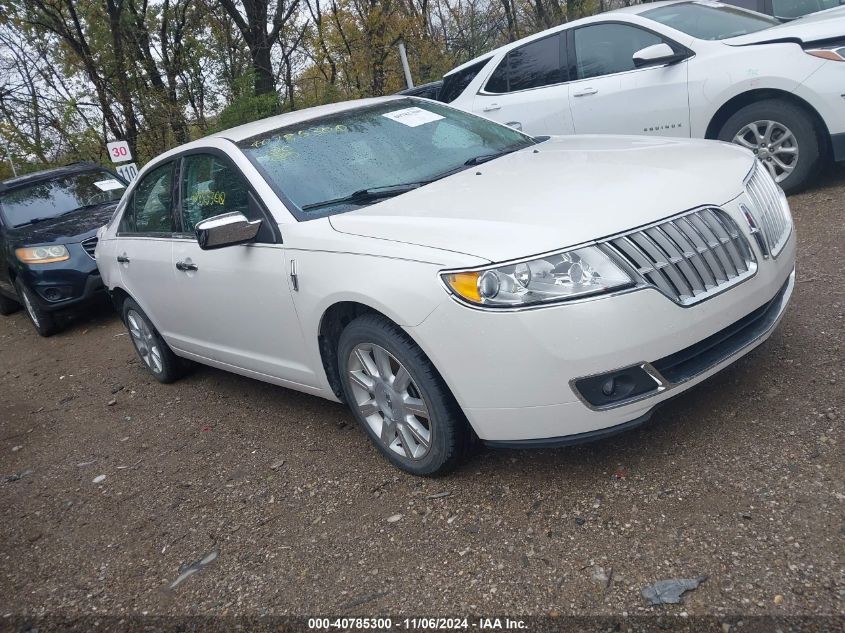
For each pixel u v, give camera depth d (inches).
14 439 213.2
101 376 255.4
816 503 105.1
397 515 127.5
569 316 108.0
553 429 113.8
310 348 146.1
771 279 126.3
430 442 128.7
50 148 691.4
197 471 163.2
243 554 127.8
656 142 154.4
